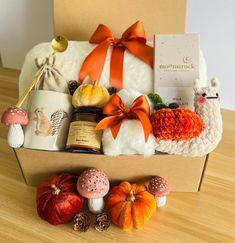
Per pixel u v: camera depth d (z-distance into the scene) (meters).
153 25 0.59
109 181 0.49
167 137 0.42
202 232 0.44
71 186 0.45
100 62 0.51
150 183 0.46
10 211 0.47
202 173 0.47
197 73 0.49
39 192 0.45
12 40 0.77
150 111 0.46
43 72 0.49
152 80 0.50
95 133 0.44
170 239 0.43
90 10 0.59
